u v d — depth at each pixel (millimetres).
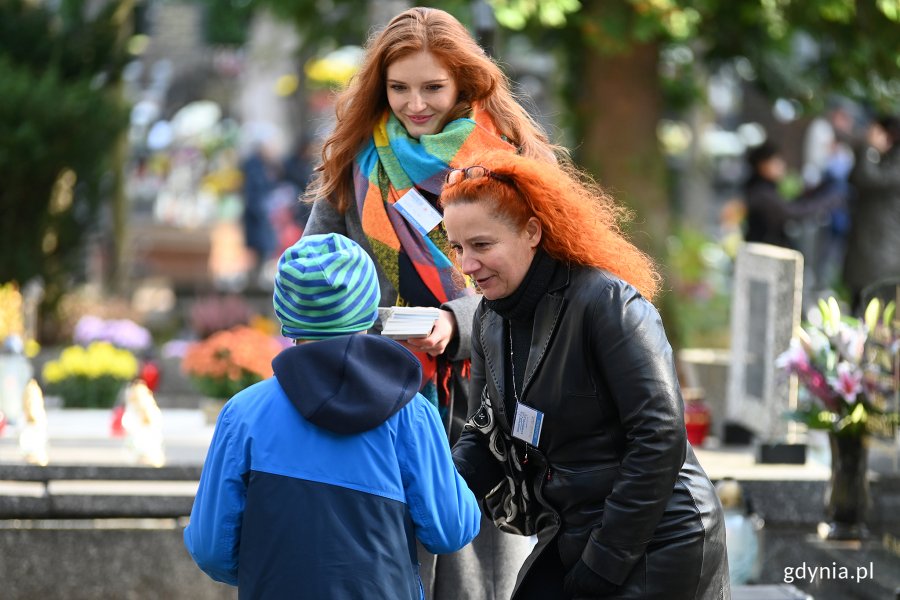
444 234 10516
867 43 29172
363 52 11344
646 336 8508
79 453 15227
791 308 17031
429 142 10383
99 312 29359
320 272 8188
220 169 63844
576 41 30406
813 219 39062
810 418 15203
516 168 8703
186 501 14648
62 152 27125
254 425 8133
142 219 56375
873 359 15109
